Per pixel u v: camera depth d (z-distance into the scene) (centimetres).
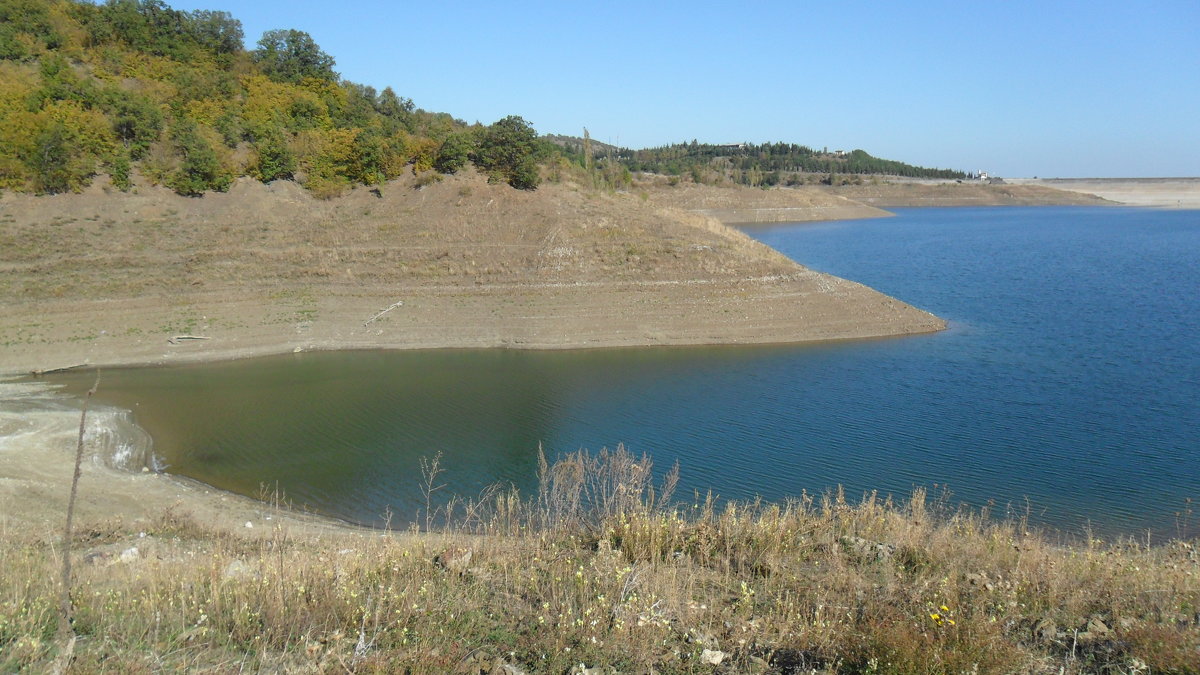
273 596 819
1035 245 8206
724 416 2588
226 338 3566
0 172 4066
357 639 726
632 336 3772
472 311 3903
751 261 4294
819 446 2291
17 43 5062
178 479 2059
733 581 951
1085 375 3056
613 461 1648
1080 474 2058
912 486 1981
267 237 4266
